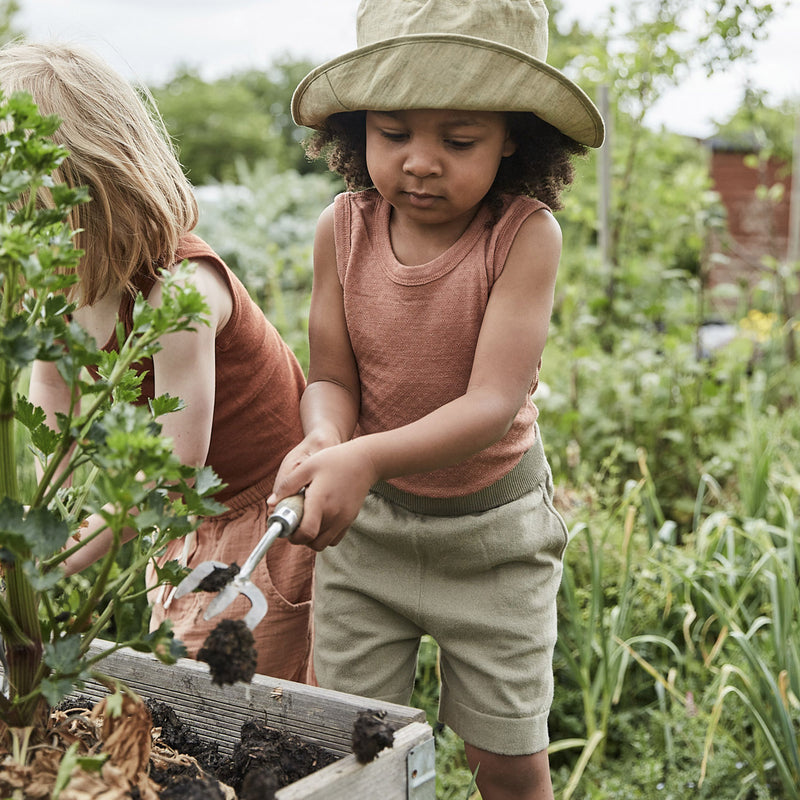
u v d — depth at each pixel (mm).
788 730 1782
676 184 4328
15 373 759
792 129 5312
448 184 1158
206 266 1238
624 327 4172
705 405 3502
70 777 721
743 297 4559
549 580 1416
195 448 1203
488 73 1096
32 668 810
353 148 1352
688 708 1919
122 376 882
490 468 1336
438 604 1373
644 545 2490
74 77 1128
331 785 799
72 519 922
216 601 820
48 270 721
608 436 3398
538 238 1236
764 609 2268
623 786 1863
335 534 1001
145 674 1069
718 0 3230
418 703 2061
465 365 1283
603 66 3848
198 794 771
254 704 1016
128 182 1121
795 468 2949
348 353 1380
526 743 1365
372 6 1192
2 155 764
